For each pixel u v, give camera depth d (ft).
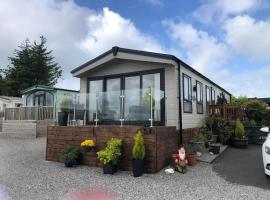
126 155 23.11
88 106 29.07
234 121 37.09
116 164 22.30
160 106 27.81
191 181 19.13
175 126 27.78
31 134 46.29
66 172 22.44
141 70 31.68
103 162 21.83
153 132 22.00
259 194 16.07
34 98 61.36
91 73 36.29
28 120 47.39
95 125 27.25
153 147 21.83
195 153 27.25
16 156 29.73
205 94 43.16
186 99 32.45
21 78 107.45
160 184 18.43
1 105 81.35
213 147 28.91
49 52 116.47
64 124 29.45
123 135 23.59
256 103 44.45
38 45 114.32
